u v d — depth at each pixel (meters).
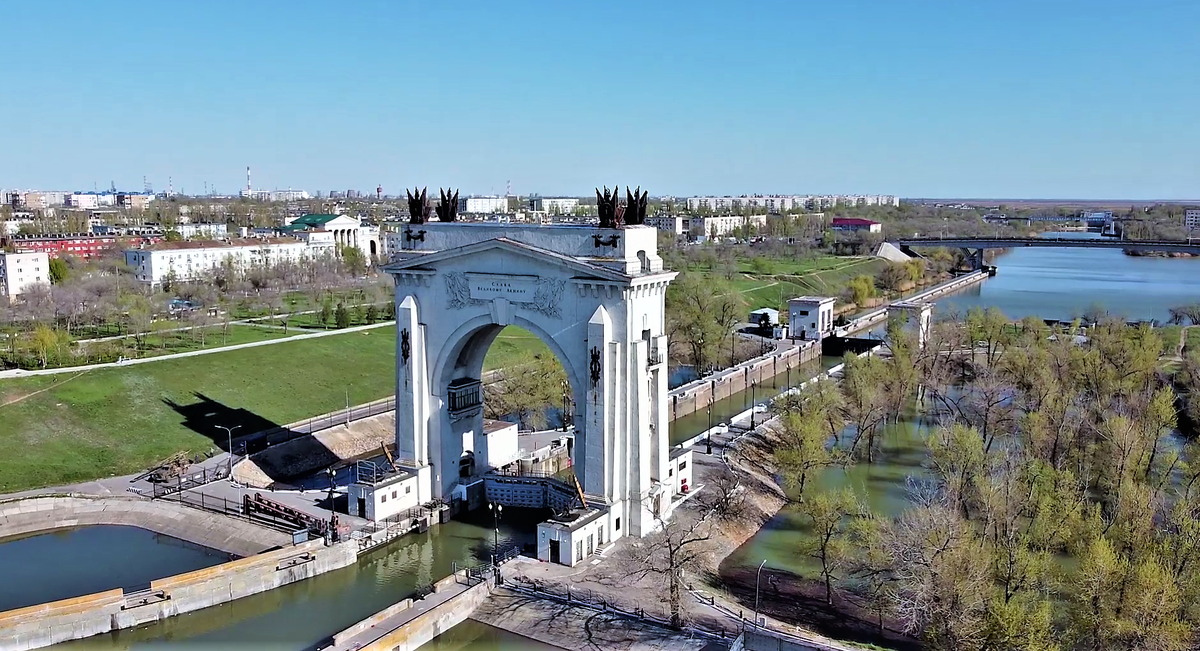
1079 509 87.62
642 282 91.81
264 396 149.50
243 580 85.75
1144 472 112.00
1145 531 80.38
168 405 138.00
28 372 139.00
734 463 123.00
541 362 149.88
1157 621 66.62
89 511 104.94
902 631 79.12
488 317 100.75
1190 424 149.38
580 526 90.00
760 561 96.19
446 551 97.94
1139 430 112.31
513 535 101.56
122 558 95.19
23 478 111.81
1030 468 99.19
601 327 91.88
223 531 99.44
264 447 129.25
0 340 174.50
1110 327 192.50
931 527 78.19
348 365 171.50
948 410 150.12
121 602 80.50
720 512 103.38
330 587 90.19
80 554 96.12
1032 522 91.62
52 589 87.56
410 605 80.06
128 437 126.69
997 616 65.50
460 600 81.31
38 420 124.88
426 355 105.56
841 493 92.19
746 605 83.62
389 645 73.88
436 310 104.25
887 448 140.38
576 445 99.25
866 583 87.56
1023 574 75.50
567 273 94.50
